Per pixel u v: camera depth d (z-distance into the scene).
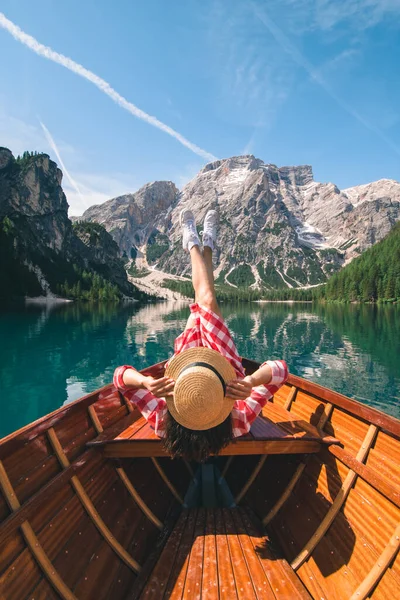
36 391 13.47
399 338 29.61
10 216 139.50
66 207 176.62
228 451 3.58
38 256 134.50
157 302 159.00
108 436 3.65
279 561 3.08
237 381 2.41
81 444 3.52
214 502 4.14
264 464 4.56
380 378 16.25
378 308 87.88
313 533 3.22
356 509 3.03
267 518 3.82
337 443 3.48
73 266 153.75
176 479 4.75
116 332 32.97
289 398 4.93
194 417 2.28
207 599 2.65
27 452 2.83
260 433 3.64
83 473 3.31
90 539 2.99
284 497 3.86
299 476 3.87
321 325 42.28
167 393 2.41
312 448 3.65
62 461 3.12
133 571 3.09
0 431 9.83
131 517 3.57
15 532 2.43
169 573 2.93
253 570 2.96
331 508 3.22
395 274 115.69
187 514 3.95
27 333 31.30
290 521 3.55
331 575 2.83
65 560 2.68
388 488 2.74
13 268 104.44
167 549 3.27
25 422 10.46
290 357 21.22
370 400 13.30
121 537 3.29
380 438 3.15
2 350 22.55
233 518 3.84
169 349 23.30
